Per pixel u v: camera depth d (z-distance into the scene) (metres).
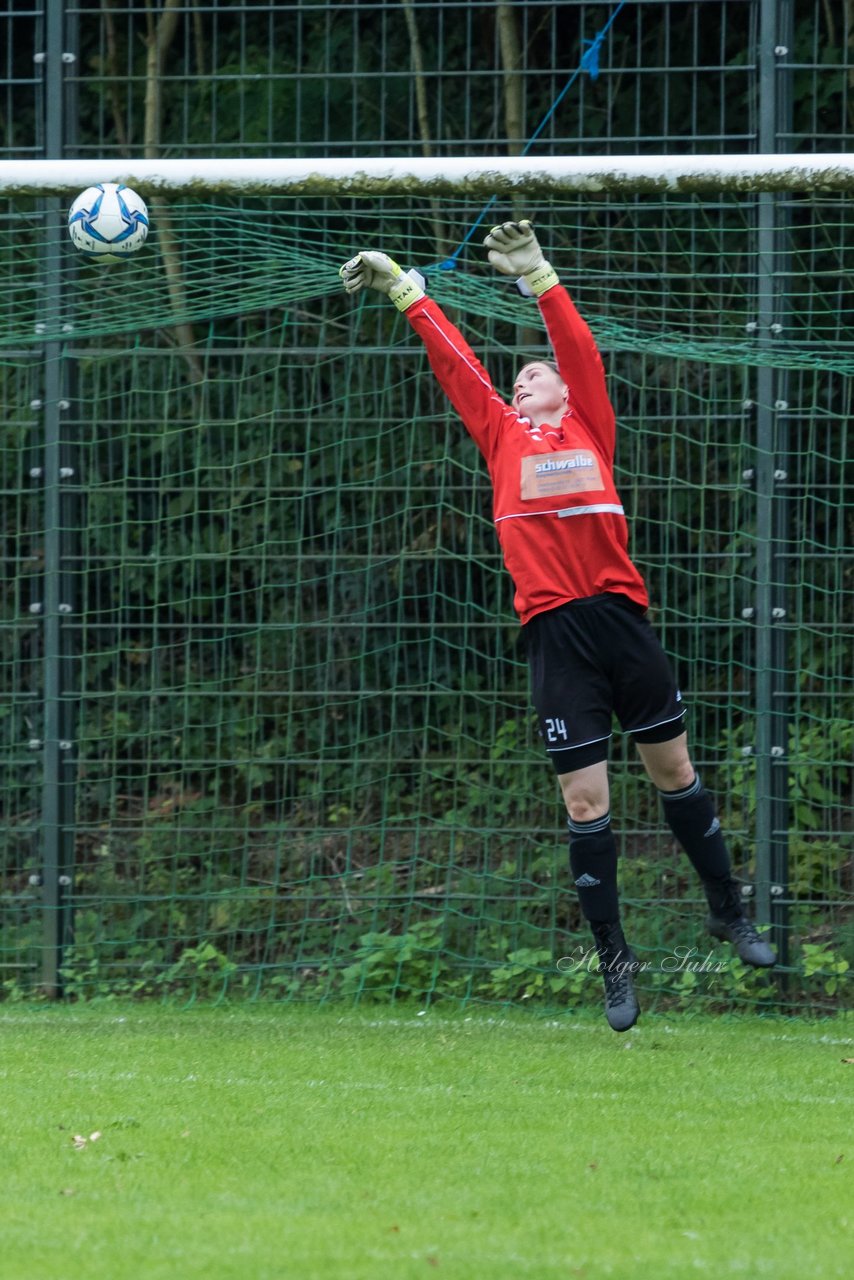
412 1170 12.81
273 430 25.11
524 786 24.62
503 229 17.39
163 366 25.53
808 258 24.70
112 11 23.27
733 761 22.95
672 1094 16.06
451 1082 16.66
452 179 19.44
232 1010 22.45
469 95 24.75
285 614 25.16
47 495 23.25
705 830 18.20
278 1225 11.19
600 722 17.64
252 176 19.58
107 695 23.64
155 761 24.09
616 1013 17.69
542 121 25.58
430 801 25.92
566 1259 10.42
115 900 23.64
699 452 24.91
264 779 24.36
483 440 18.14
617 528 17.62
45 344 23.12
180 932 24.39
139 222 19.06
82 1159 13.12
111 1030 20.42
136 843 24.62
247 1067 17.52
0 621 25.33
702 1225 11.34
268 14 28.42
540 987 22.67
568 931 23.42
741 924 18.55
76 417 23.50
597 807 17.69
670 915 23.20
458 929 23.73
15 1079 16.73
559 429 17.92
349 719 25.20
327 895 24.12
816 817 23.41
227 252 25.19
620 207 21.47
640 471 25.14
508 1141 13.85
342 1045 19.09
